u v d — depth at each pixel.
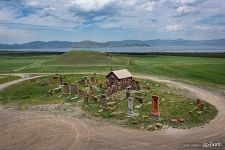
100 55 124.12
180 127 29.52
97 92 52.38
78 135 27.92
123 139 26.38
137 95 46.72
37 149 24.55
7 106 44.25
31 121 33.91
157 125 29.70
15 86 65.19
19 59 151.25
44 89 60.69
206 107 37.16
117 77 54.38
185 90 50.66
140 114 35.00
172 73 76.81
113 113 35.69
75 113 37.44
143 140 25.92
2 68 103.44
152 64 104.50
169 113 34.62
